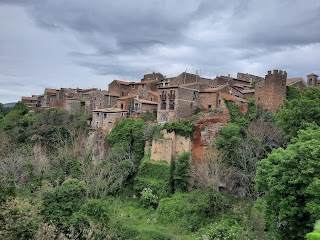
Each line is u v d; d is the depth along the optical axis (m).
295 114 49.44
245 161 56.12
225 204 52.84
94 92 108.94
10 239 29.89
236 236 37.12
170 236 47.03
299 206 32.12
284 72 70.81
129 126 75.25
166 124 68.75
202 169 57.84
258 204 40.31
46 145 86.00
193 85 81.75
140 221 56.00
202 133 66.19
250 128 61.38
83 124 90.62
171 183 64.06
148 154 69.81
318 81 98.31
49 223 39.47
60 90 124.75
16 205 32.62
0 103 139.50
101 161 74.06
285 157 33.50
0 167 68.50
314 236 6.98
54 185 63.47
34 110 115.06
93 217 43.81
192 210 53.34
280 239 33.56
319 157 31.81
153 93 98.75
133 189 67.44
